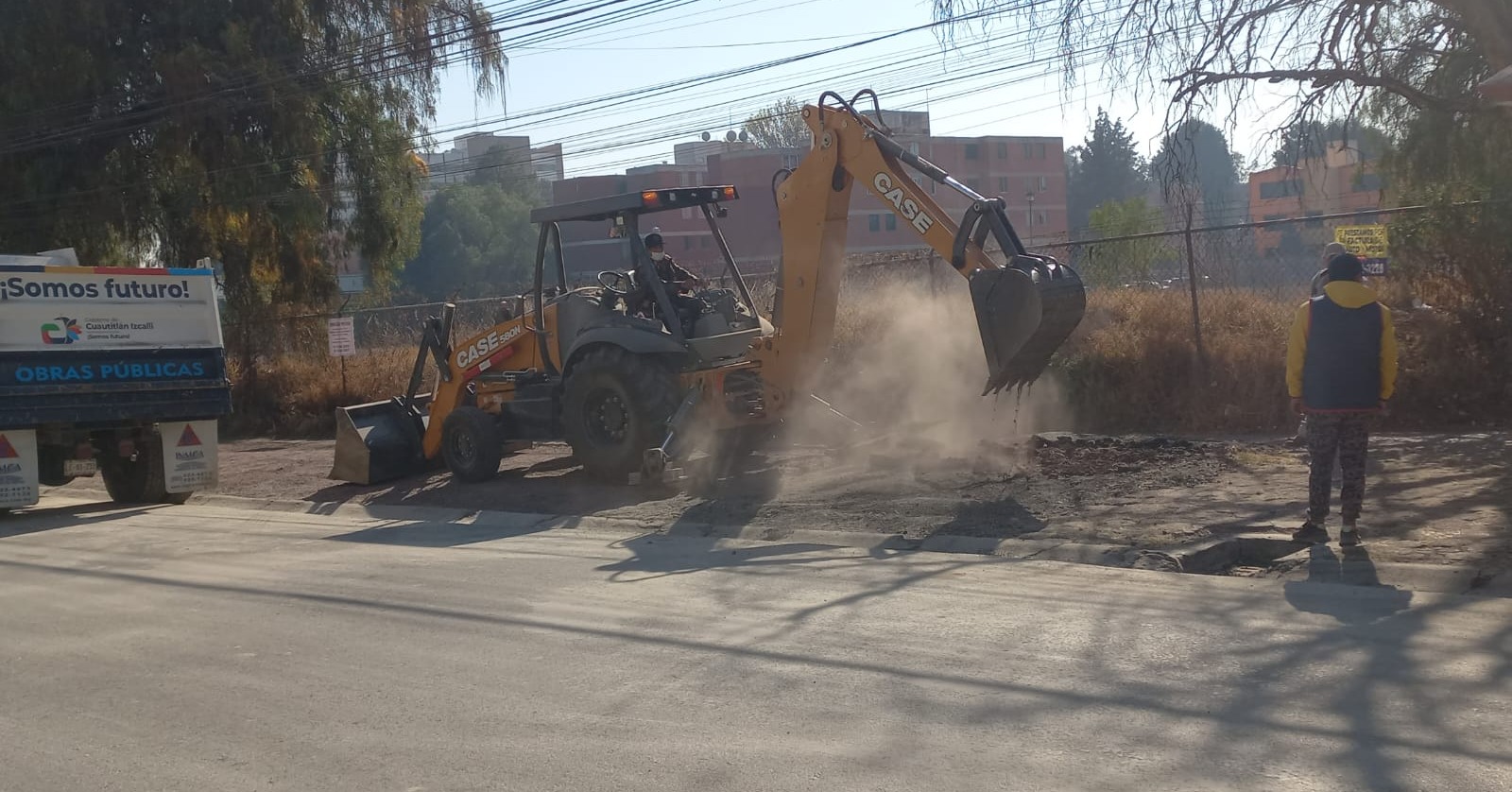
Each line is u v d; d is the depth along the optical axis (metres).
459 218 61.16
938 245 10.42
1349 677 5.37
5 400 12.29
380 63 25.52
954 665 5.85
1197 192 13.01
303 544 10.37
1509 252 12.28
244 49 24.09
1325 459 7.76
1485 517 8.12
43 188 24.78
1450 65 11.77
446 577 8.49
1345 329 7.56
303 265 25.77
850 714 5.28
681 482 11.42
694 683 5.81
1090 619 6.52
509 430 13.02
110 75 24.34
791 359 11.73
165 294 13.56
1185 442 11.70
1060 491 9.94
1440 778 4.30
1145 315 14.12
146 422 13.59
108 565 9.69
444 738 5.23
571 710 5.52
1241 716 4.98
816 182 11.34
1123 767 4.54
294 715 5.64
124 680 6.32
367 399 21.62
